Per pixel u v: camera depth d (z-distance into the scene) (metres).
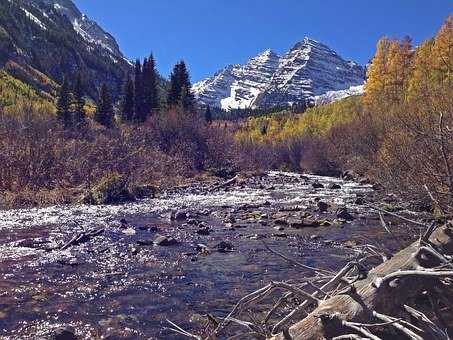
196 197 23.92
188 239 13.30
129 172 26.77
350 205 19.77
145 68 65.69
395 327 4.11
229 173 38.06
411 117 12.37
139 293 8.42
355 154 37.16
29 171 22.42
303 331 4.24
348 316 4.17
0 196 19.80
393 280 4.43
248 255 11.25
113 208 19.52
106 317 7.22
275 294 7.73
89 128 40.44
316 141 49.09
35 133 28.11
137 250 11.63
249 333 4.91
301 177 38.66
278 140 68.00
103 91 57.84
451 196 7.34
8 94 78.06
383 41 64.00
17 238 13.02
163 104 58.06
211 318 5.80
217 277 9.43
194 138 41.84
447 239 5.41
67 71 149.75
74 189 22.27
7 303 7.72
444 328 4.59
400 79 57.41
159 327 6.84
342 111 76.62
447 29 47.28
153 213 18.33
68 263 10.32
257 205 20.34
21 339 6.29
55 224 15.35
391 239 11.52
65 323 6.94
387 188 13.30
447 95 12.80
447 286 4.72
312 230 14.52
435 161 9.00
